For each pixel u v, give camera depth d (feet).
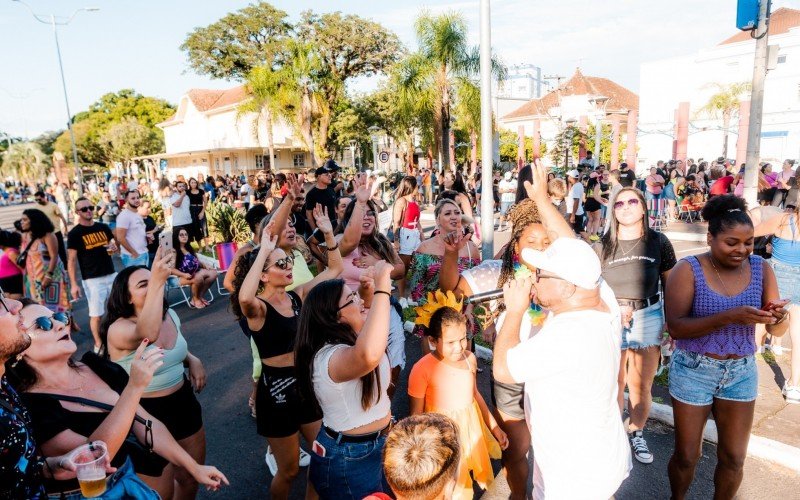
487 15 21.39
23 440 6.30
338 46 119.34
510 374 7.66
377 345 7.82
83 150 209.36
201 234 45.09
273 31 133.69
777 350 18.40
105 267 23.34
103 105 242.99
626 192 12.73
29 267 23.53
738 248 9.46
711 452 13.34
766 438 13.37
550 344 7.29
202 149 145.79
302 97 97.40
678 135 93.45
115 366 8.77
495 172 74.23
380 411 8.82
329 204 29.63
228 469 13.94
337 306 8.73
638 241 12.79
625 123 146.82
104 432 7.14
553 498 7.66
